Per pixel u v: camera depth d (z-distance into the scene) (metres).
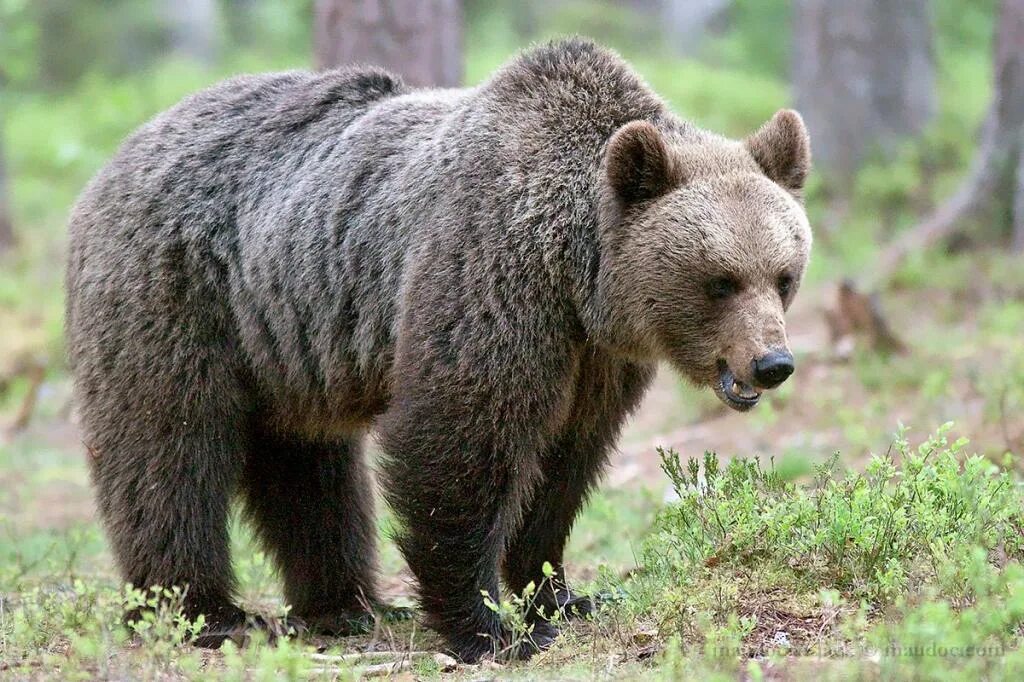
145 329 11.45
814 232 31.33
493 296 10.05
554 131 10.55
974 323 21.70
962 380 18.31
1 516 13.62
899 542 9.70
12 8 36.41
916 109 35.28
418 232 10.60
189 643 10.44
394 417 10.34
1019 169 24.25
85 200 12.19
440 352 10.09
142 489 11.44
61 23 53.16
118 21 53.84
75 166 39.59
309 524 12.60
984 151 24.89
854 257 27.97
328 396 11.50
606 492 16.09
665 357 10.37
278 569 12.90
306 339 11.50
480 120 10.69
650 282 10.05
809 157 10.80
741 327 9.80
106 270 11.68
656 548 10.90
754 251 9.85
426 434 10.13
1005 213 24.58
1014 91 24.22
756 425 18.14
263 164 11.80
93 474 11.83
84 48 53.09
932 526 9.60
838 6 34.47
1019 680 7.49
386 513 14.95
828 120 34.84
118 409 11.52
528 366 10.12
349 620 12.39
